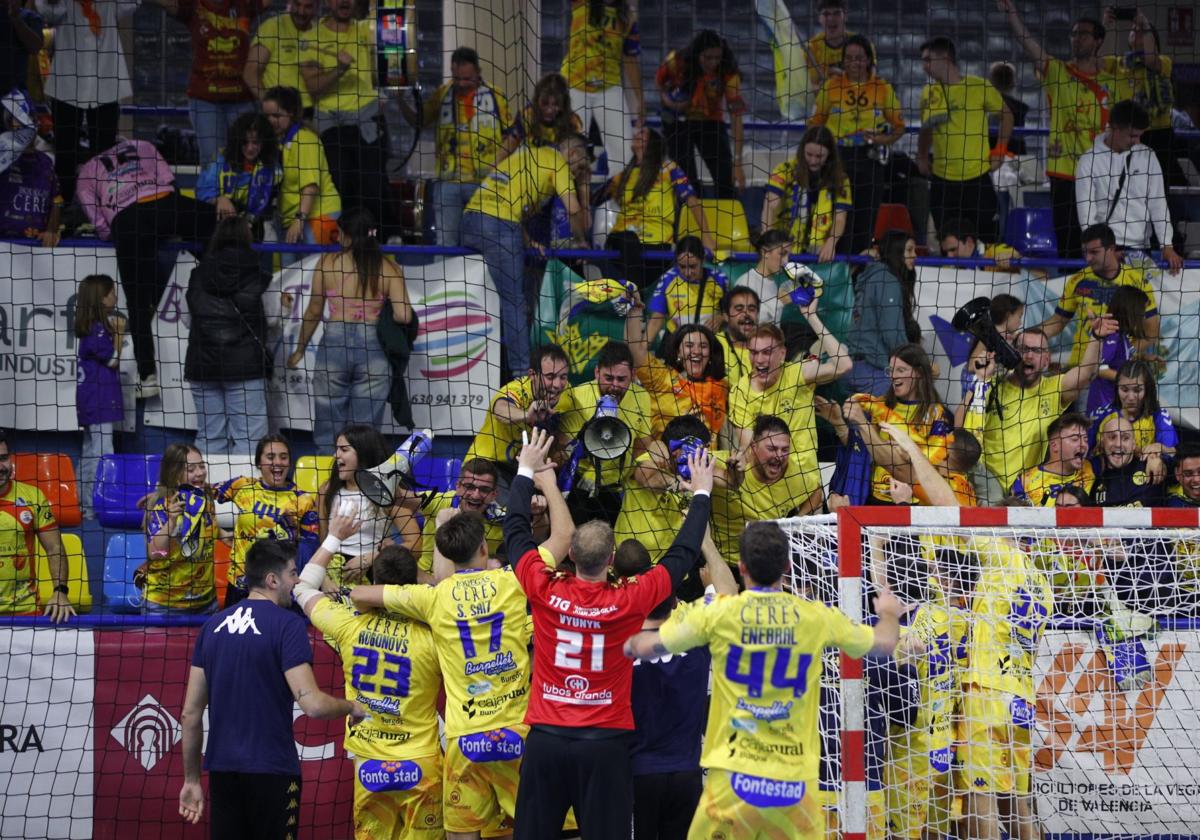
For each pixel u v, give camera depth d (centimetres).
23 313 3152
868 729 2336
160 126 4028
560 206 3409
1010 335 3188
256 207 3334
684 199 3353
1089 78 3819
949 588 2384
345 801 2697
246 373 3128
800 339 3158
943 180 3731
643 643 1941
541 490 2609
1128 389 3000
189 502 2767
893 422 2881
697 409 2861
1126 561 2462
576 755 2014
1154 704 2527
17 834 2645
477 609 2286
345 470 2622
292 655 2217
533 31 3822
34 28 3350
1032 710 2400
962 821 2416
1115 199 3606
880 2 4472
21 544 2864
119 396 3138
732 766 1881
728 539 2725
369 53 3612
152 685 2702
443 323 3183
